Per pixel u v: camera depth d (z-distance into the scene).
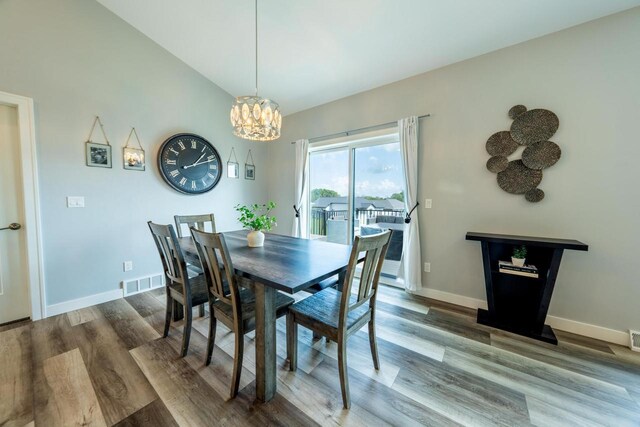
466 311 2.51
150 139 2.97
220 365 1.71
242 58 3.03
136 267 2.91
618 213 1.95
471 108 2.50
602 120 1.96
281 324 2.29
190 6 2.42
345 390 1.36
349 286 1.32
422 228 2.85
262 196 4.39
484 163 2.46
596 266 2.04
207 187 3.50
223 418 1.31
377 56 2.64
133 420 1.29
